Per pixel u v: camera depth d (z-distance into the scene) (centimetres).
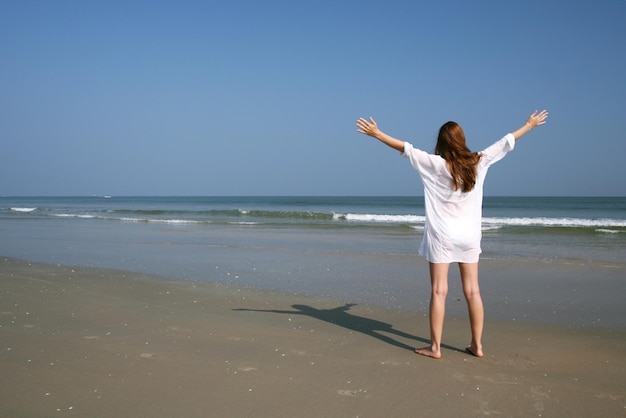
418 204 6706
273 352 397
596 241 1427
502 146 383
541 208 5100
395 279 781
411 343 430
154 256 1059
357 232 1738
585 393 313
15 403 293
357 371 353
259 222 2342
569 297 644
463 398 305
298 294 661
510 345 426
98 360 373
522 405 295
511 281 763
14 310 546
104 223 2270
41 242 1362
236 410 286
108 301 600
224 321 504
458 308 576
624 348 416
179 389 317
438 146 382
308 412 284
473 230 379
